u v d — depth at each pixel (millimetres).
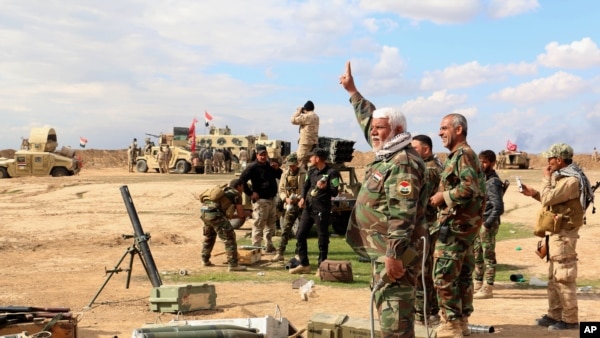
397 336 5715
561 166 7832
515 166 65562
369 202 5762
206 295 9062
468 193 7086
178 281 11602
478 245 10172
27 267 13102
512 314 8891
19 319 6438
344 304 9531
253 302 9664
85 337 7531
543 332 7762
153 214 23766
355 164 80062
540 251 8062
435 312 8172
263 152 14391
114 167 75312
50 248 15727
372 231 5762
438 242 7324
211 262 13703
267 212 14766
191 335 5941
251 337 6309
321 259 12227
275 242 16766
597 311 8984
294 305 9477
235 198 12758
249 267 13172
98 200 27797
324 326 6586
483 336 7590
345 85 6879
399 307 5715
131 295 10211
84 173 54781
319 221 12164
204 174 51625
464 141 7375
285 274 12367
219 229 12664
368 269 12859
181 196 28219
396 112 5770
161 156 53781
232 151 54875
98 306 9359
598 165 77250
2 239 16922
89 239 17219
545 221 7883
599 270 12867
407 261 5574
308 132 16109
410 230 5523
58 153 46312
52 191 31531
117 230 19297
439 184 8172
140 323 8281
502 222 21734
